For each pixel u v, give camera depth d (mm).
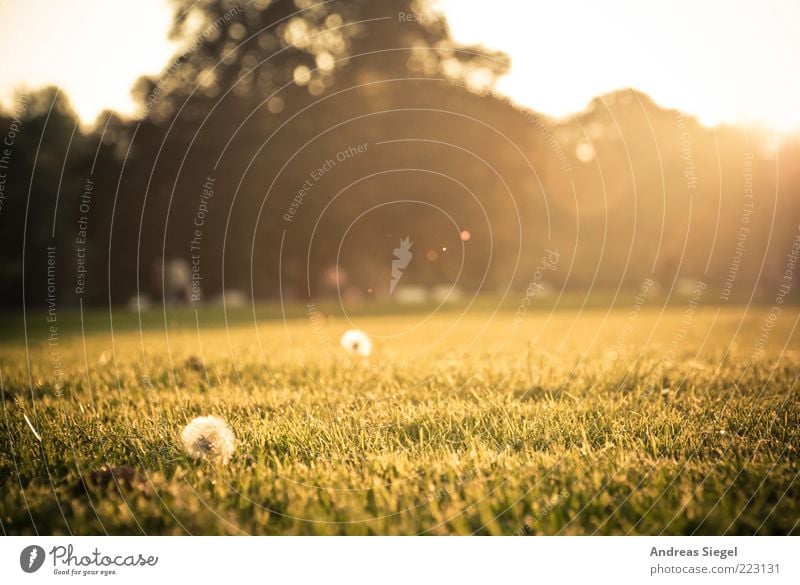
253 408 3928
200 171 19875
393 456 3023
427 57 20141
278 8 19516
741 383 4562
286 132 19828
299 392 4410
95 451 3203
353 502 2670
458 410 3746
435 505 2662
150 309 17734
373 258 19719
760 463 2990
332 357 6000
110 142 20391
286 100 20062
